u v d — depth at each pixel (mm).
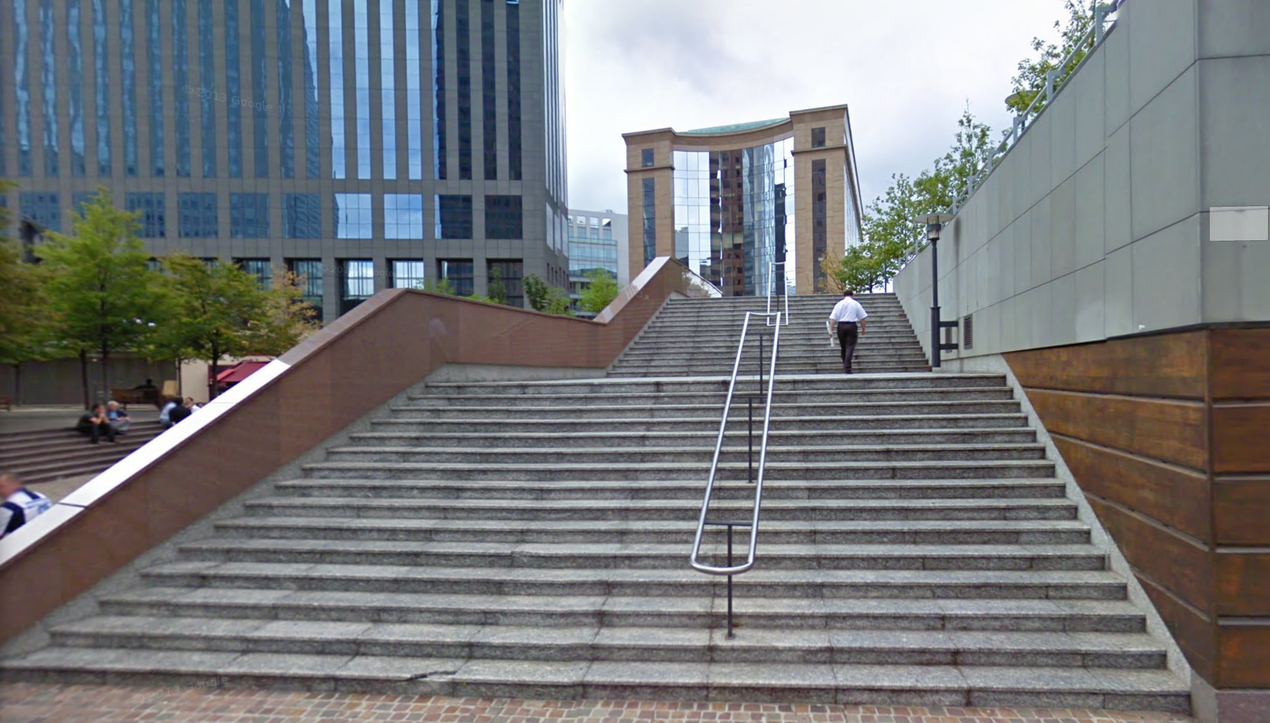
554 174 65250
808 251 72938
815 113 72812
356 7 54156
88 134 51375
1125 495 4680
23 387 40656
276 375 6879
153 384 36750
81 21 51281
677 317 16812
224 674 4383
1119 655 4117
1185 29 3906
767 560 5129
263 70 53156
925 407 7391
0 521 5555
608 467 6609
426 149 55156
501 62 56156
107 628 4816
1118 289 4801
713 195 79250
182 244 52344
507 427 7805
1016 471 6082
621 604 4781
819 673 4145
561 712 4000
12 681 4484
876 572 4992
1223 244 3713
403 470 6906
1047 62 16109
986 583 4719
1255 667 3604
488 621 4770
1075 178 5613
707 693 4070
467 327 10289
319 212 54062
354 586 5195
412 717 3992
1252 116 3703
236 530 5996
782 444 6938
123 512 5344
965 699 3951
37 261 29766
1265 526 3621
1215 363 3699
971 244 9250
